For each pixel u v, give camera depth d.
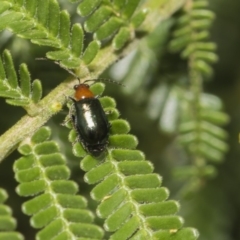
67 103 0.09
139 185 0.08
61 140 0.10
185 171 0.10
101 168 0.08
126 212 0.08
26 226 0.11
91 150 0.08
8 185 0.11
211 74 0.11
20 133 0.09
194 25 0.10
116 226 0.08
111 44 0.09
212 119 0.10
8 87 0.09
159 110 0.11
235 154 0.12
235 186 0.12
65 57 0.09
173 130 0.11
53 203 0.08
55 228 0.08
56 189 0.08
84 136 0.09
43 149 0.08
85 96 0.09
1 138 0.08
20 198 0.11
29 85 0.09
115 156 0.08
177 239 0.08
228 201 0.11
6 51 0.09
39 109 0.09
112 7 0.09
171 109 0.11
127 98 0.11
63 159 0.08
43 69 0.10
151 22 0.10
